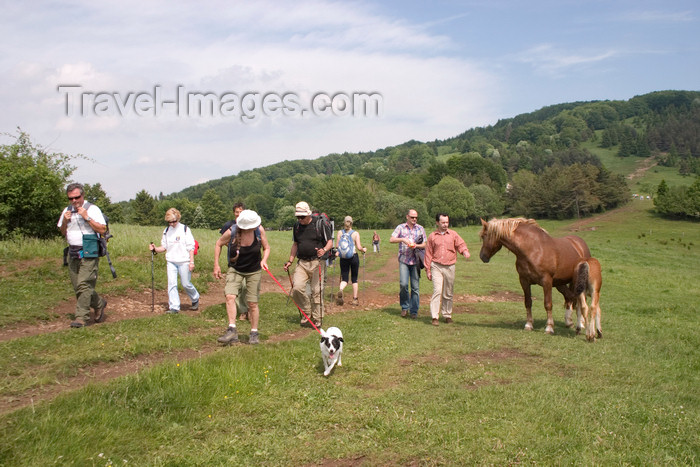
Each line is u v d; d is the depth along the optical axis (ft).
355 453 14.07
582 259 32.19
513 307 44.01
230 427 15.61
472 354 24.98
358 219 327.26
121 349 22.33
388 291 50.55
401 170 651.66
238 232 24.76
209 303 37.93
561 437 14.76
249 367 20.30
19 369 19.03
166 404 16.55
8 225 46.98
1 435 13.33
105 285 37.40
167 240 32.68
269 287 49.24
